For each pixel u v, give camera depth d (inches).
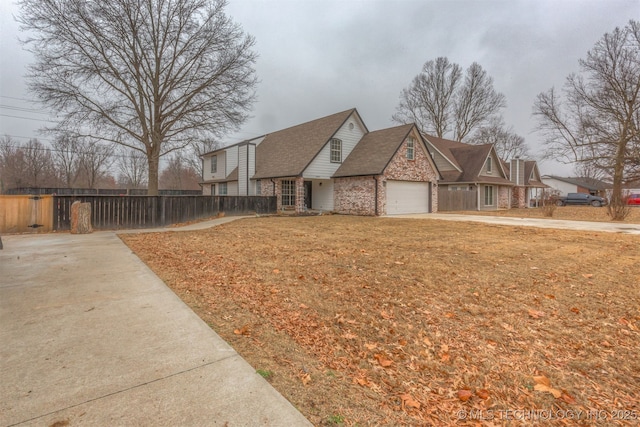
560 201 1373.0
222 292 178.7
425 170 855.7
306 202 899.4
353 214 791.1
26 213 452.8
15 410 78.5
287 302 166.9
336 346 126.0
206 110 765.3
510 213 855.1
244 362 106.0
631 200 1343.5
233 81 770.2
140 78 743.7
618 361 123.3
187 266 235.6
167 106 764.6
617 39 924.0
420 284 198.7
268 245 323.0
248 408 82.4
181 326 132.1
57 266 235.0
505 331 143.9
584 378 112.6
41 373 95.5
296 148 873.5
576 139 1042.1
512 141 1813.5
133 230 479.2
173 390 88.9
